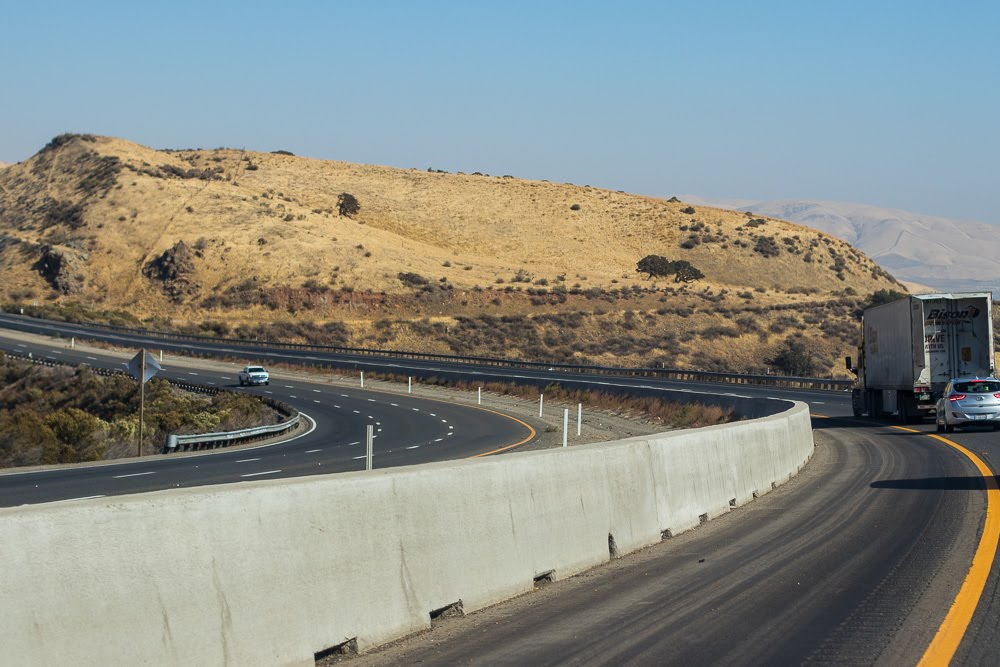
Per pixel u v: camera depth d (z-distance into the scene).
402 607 8.09
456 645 7.84
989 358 32.72
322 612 7.38
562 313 104.94
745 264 156.38
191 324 102.88
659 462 12.88
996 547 11.46
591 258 155.12
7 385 58.38
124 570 6.12
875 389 37.81
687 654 7.51
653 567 10.81
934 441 26.56
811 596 9.34
